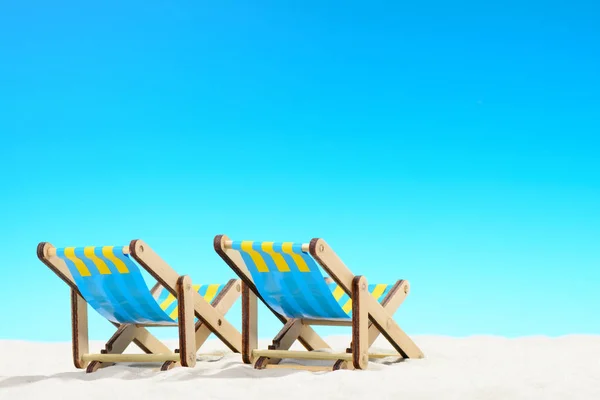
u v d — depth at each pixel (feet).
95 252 19.31
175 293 20.03
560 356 22.16
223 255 19.48
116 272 19.62
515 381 16.39
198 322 21.42
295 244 18.13
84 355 21.08
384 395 15.51
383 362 20.81
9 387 18.48
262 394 16.03
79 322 21.13
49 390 17.16
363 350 18.81
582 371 17.85
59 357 25.53
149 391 16.63
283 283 19.40
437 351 23.95
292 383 16.81
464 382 16.38
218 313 21.35
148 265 19.24
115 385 17.34
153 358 20.22
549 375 17.11
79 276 20.26
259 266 19.38
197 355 23.24
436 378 16.98
